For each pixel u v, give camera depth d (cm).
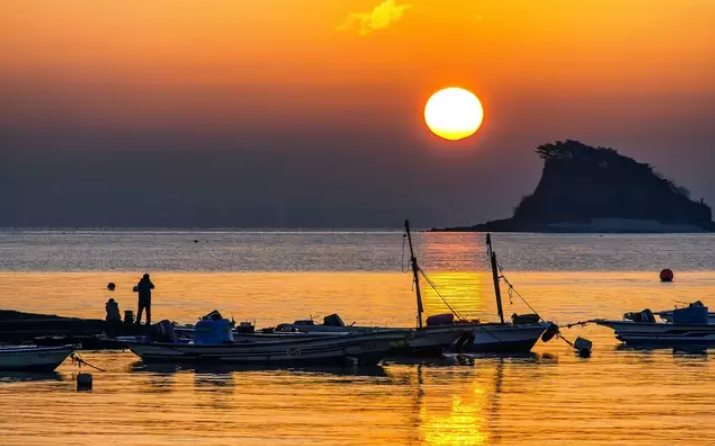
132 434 12050
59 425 12556
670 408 13850
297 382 16138
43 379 16312
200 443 11631
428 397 14662
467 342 19612
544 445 11675
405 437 12006
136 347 18438
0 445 11462
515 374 17112
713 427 12606
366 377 16750
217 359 18138
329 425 12631
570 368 17912
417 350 18988
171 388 15475
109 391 15150
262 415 13250
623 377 16775
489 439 11938
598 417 13188
